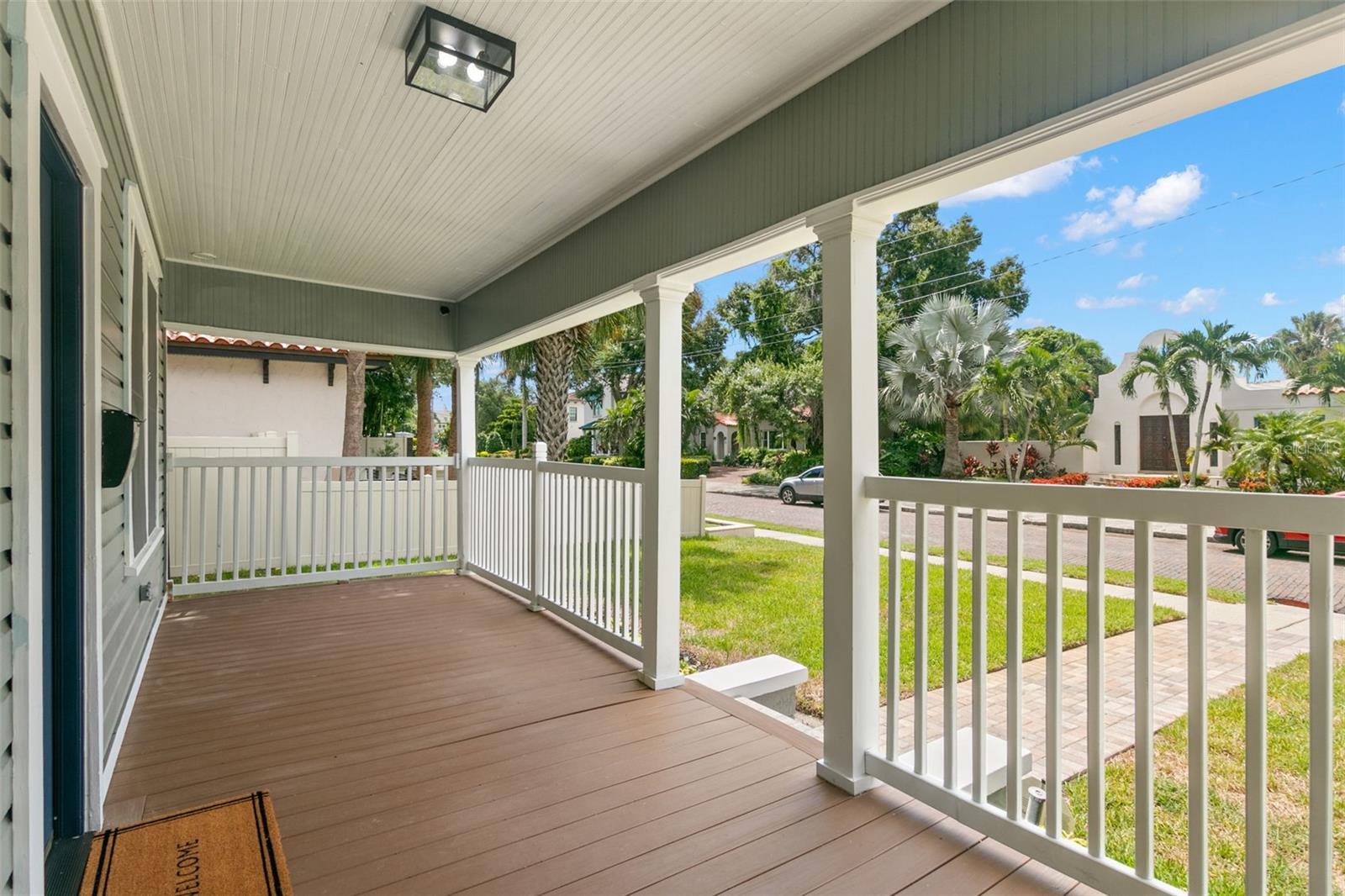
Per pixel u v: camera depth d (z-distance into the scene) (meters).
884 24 2.20
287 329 5.42
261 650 3.78
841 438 2.36
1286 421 8.15
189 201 3.82
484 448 24.31
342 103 2.77
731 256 3.01
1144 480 11.05
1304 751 3.15
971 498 2.02
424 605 4.83
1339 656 4.10
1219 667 4.20
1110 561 7.63
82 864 1.79
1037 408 12.74
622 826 2.04
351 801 2.17
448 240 4.52
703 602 6.11
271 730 2.72
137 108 2.78
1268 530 1.41
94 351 1.94
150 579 3.59
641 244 3.57
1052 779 1.81
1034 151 1.86
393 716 2.88
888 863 1.85
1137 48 1.63
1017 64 1.87
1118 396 13.06
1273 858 2.39
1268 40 1.42
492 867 1.83
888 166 2.22
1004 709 3.88
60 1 1.53
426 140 3.09
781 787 2.30
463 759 2.48
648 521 3.37
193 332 5.11
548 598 4.59
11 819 1.21
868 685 2.32
